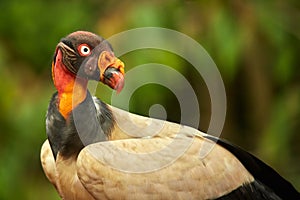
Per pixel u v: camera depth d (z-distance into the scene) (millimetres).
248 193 9023
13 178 13797
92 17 14031
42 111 13586
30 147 13734
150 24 13297
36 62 14391
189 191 8758
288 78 14633
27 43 14477
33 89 13961
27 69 14312
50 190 13961
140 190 8602
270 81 14375
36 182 13953
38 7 14688
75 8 14469
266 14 14172
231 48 13586
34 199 13875
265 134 14469
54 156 8797
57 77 8648
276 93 14727
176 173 8734
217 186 8867
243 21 13844
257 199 9078
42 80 14031
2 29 14594
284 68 14414
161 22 13398
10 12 14695
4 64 14133
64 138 8648
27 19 14625
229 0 13844
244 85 14648
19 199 13820
